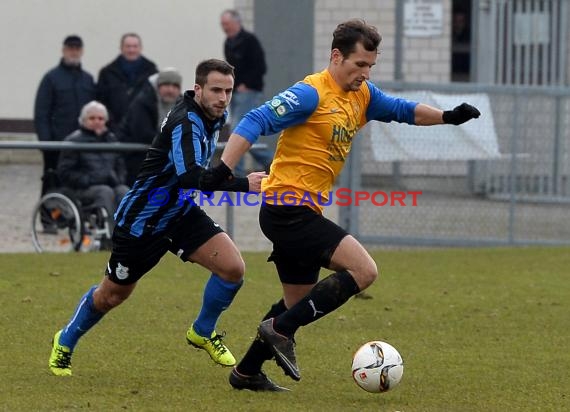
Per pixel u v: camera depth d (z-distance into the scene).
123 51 38.78
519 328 23.84
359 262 16.95
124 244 18.25
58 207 33.38
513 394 18.14
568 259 33.97
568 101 37.09
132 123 33.41
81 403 16.81
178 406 16.73
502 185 37.56
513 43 47.06
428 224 37.31
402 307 26.00
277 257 17.78
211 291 18.94
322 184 17.31
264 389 17.86
